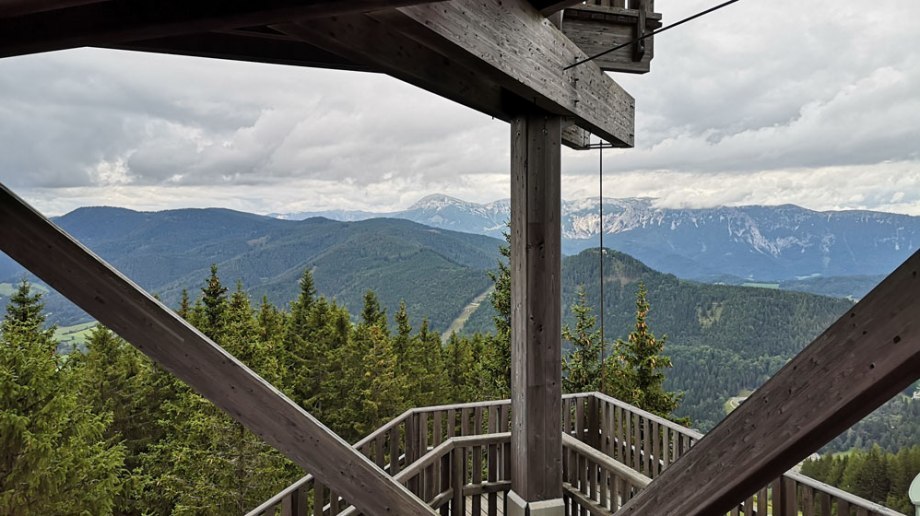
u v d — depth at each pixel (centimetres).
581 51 396
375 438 496
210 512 1442
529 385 424
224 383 261
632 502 196
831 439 148
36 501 1196
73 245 243
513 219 433
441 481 488
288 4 143
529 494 427
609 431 579
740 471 163
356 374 2402
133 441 1836
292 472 1764
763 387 158
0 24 170
